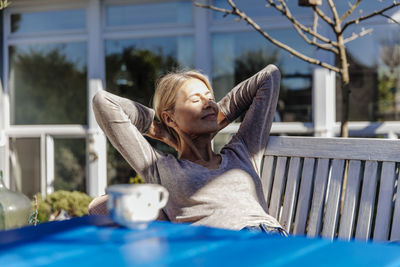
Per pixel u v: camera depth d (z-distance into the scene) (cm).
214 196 175
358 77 336
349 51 335
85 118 393
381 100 332
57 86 400
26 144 406
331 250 86
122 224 103
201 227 105
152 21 379
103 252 84
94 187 389
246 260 79
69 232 100
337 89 342
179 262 78
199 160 187
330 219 176
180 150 196
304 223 182
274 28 349
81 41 394
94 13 387
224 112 204
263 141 196
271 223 172
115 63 387
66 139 398
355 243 92
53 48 399
